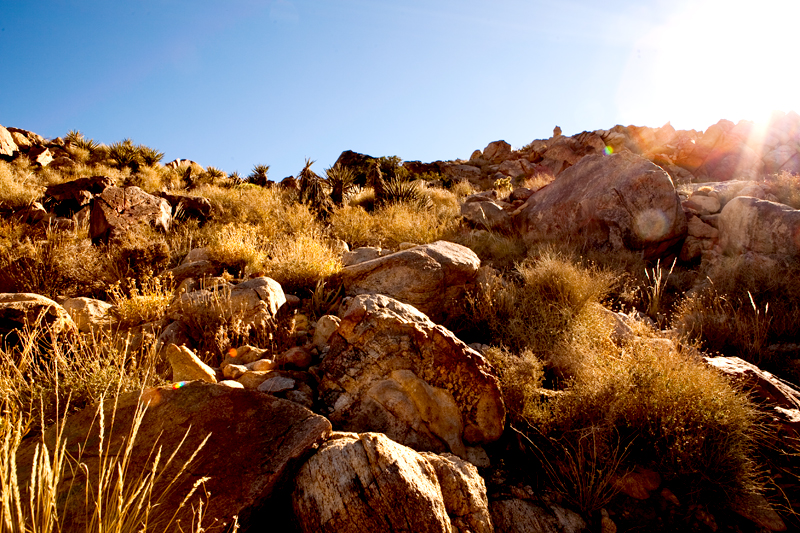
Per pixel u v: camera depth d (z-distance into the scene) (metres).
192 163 28.62
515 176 29.14
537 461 2.88
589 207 8.33
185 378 3.10
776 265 5.82
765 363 4.25
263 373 3.37
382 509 1.83
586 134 29.64
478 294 5.26
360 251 7.03
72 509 1.88
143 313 4.53
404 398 2.91
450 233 9.01
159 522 1.83
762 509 2.50
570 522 2.45
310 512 1.91
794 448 2.74
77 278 6.06
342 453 2.04
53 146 24.42
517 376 3.36
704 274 6.67
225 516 1.86
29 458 2.21
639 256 7.53
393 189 12.67
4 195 11.57
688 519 2.49
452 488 2.19
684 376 3.04
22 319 3.42
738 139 22.22
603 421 2.91
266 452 2.13
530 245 8.49
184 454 2.16
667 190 7.68
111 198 8.95
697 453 2.71
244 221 9.75
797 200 8.26
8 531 1.36
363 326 3.28
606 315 4.79
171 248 8.27
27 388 2.83
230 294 4.53
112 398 2.71
